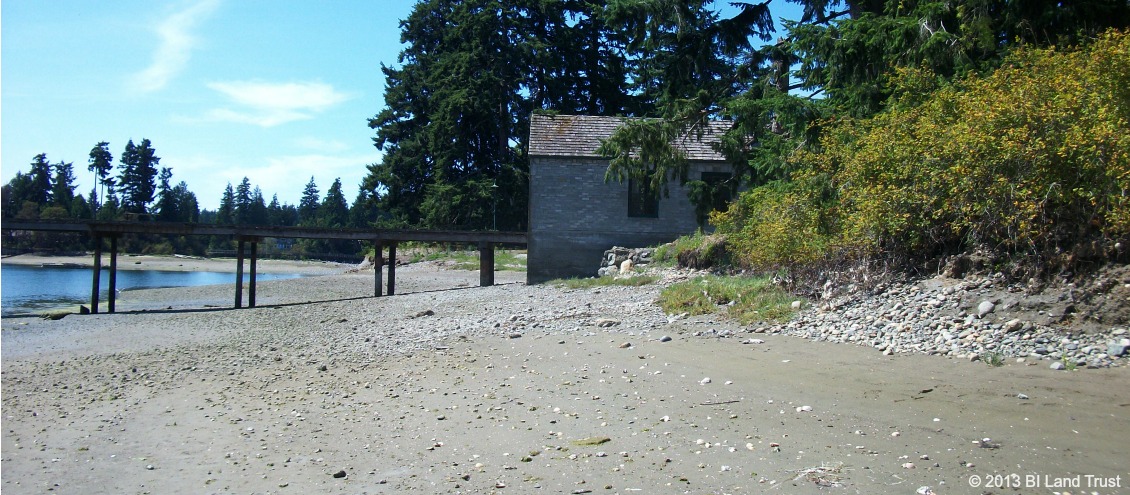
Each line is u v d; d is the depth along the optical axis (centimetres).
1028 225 1056
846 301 1267
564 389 952
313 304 2858
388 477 661
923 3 1627
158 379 1266
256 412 948
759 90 2269
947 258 1241
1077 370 837
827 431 706
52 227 2777
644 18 2462
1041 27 1525
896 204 1246
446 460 698
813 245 1392
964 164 1107
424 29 5959
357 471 683
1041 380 815
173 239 10456
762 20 2484
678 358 1091
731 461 643
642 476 621
